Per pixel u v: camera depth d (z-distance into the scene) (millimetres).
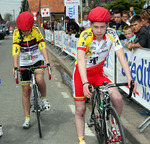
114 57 4258
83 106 2463
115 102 2287
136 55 3410
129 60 3705
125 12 5129
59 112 3830
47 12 17266
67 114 3738
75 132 3100
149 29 3596
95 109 2787
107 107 2191
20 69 2920
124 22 5066
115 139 2053
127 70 2209
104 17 2047
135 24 3570
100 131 2426
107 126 2209
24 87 3178
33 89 3025
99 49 2283
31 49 3125
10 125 3359
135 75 3500
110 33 2289
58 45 11523
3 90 5207
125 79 3883
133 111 3518
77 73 2395
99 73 2484
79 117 2494
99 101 2445
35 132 3127
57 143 2811
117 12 4984
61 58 9211
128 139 2889
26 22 2879
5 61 9422
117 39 2326
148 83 3062
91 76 2459
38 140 2898
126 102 3926
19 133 3109
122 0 18625
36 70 3174
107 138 2250
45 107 3301
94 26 2104
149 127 2941
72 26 8359
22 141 2883
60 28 15422
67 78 6262
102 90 2143
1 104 4250
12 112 3850
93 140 2865
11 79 6273
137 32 3615
